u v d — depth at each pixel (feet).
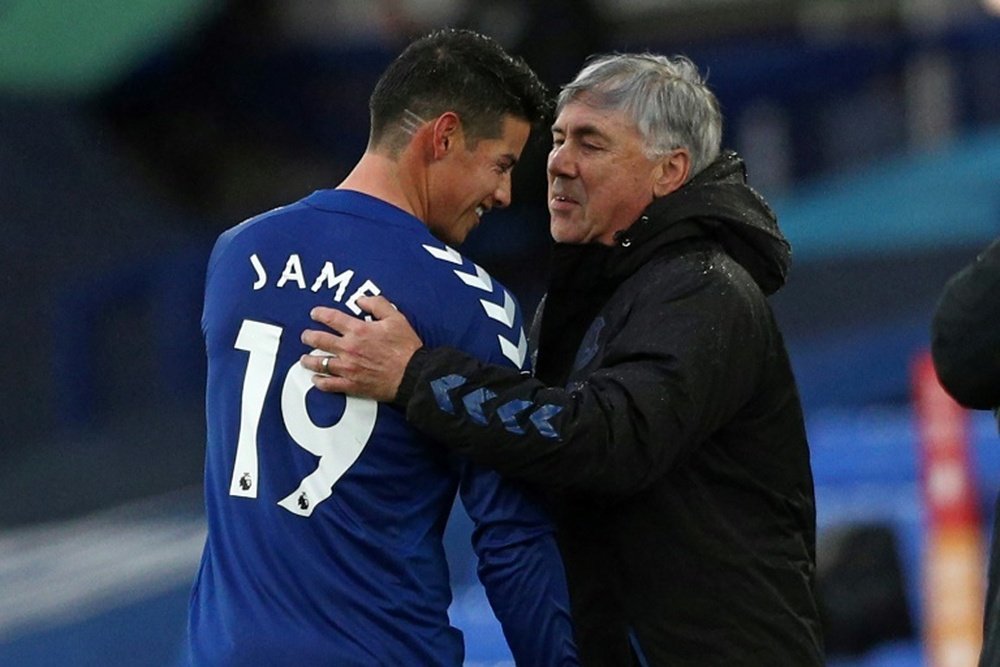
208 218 108.88
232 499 28.12
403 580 27.96
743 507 30.17
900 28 97.19
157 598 72.38
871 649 53.31
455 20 92.63
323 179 108.58
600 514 29.96
